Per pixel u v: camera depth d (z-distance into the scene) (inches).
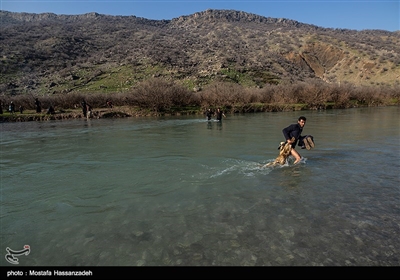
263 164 368.5
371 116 1191.6
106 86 2888.8
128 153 473.1
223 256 161.8
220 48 4414.4
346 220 201.5
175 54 4010.8
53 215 227.0
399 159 386.9
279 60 4119.1
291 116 1263.5
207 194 261.3
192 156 431.2
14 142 629.3
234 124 941.2
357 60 4274.1
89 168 376.8
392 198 241.9
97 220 214.7
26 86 2962.6
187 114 1486.2
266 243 173.6
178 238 183.0
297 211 218.1
